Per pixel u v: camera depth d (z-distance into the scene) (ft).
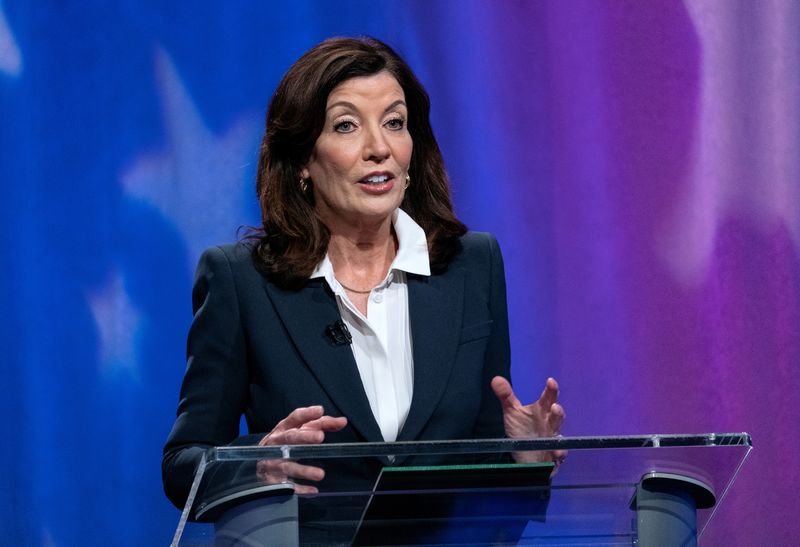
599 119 43.65
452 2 43.42
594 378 43.04
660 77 43.78
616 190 43.50
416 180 28.76
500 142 43.37
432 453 16.80
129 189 41.42
